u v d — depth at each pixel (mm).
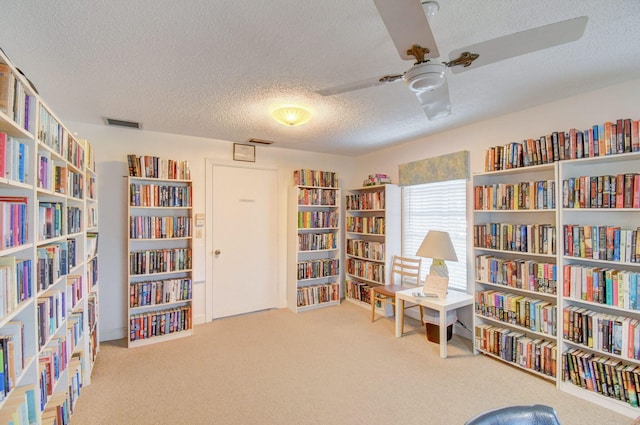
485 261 2865
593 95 2346
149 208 3391
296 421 1970
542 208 2463
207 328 3584
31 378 1337
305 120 2729
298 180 4281
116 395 2240
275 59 1835
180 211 3609
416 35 1186
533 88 2301
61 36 1579
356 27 1515
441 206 3629
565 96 2459
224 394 2262
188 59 1832
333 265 4531
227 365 2693
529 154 2566
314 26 1507
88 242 2580
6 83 1119
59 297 1728
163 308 3520
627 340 1998
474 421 873
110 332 3289
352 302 4605
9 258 1184
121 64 1889
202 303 3795
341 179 4902
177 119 3000
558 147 2387
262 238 4250
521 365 2559
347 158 4941
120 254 3328
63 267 1809
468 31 1564
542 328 2459
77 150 2154
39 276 1444
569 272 2295
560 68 1982
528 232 2555
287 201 4449
